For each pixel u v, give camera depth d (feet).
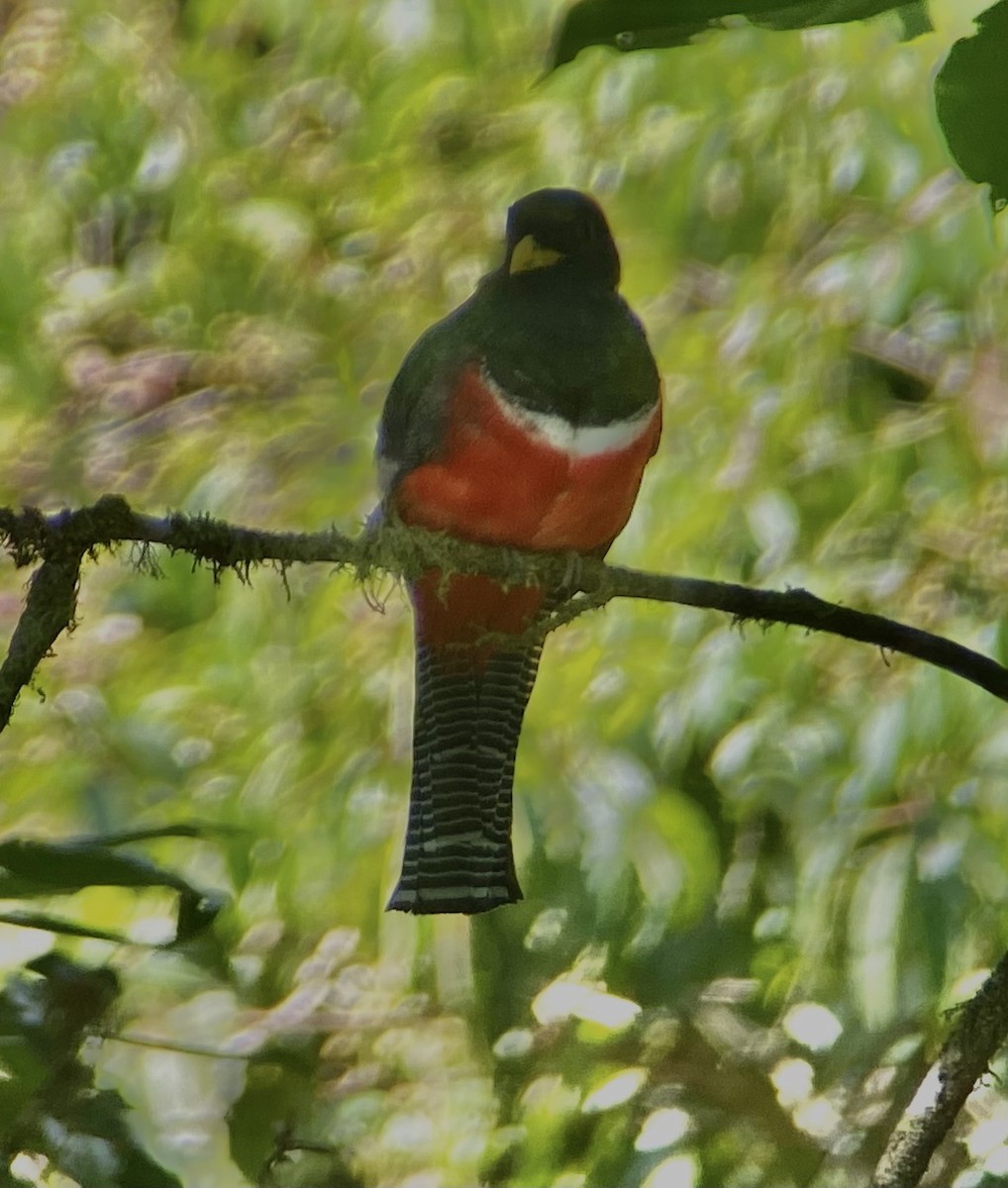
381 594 41.57
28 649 16.47
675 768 39.63
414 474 22.36
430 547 21.95
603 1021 36.40
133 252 49.90
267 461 44.52
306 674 41.86
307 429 44.70
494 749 22.82
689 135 41.96
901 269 39.06
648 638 39.40
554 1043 38.42
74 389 47.55
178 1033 32.96
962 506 38.68
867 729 37.32
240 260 48.52
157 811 40.86
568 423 22.26
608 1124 36.09
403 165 46.29
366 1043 38.19
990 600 37.83
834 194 40.98
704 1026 38.34
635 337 23.21
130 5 51.19
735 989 38.42
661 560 38.88
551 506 22.26
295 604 43.01
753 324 40.09
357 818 39.96
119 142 49.78
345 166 47.50
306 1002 37.01
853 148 40.27
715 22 10.14
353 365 45.55
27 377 48.91
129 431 47.14
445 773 22.80
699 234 42.70
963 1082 15.93
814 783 38.27
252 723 42.16
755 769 38.70
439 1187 36.68
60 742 42.39
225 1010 34.47
